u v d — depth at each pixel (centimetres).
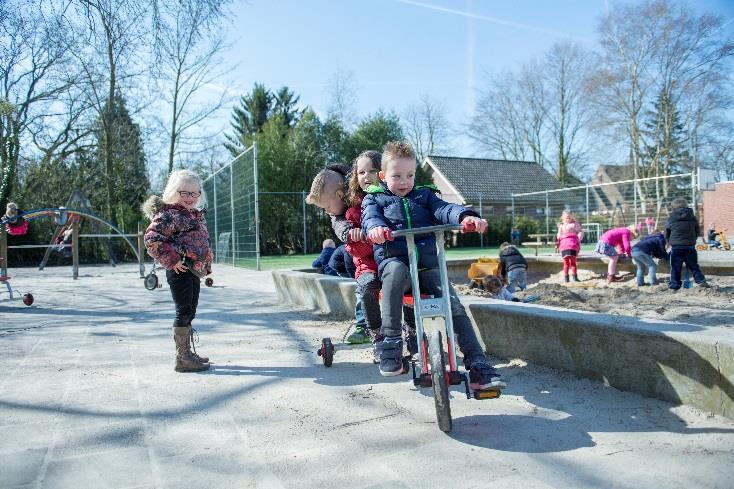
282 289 758
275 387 341
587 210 2103
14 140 2067
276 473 218
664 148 3488
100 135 2470
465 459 227
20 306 767
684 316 571
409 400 309
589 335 321
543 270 1283
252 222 1534
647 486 199
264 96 5022
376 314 356
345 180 380
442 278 278
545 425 262
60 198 2416
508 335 381
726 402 255
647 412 271
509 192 4041
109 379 364
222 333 532
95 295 916
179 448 246
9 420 284
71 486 210
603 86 3547
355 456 233
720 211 2798
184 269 376
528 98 4462
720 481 200
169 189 392
